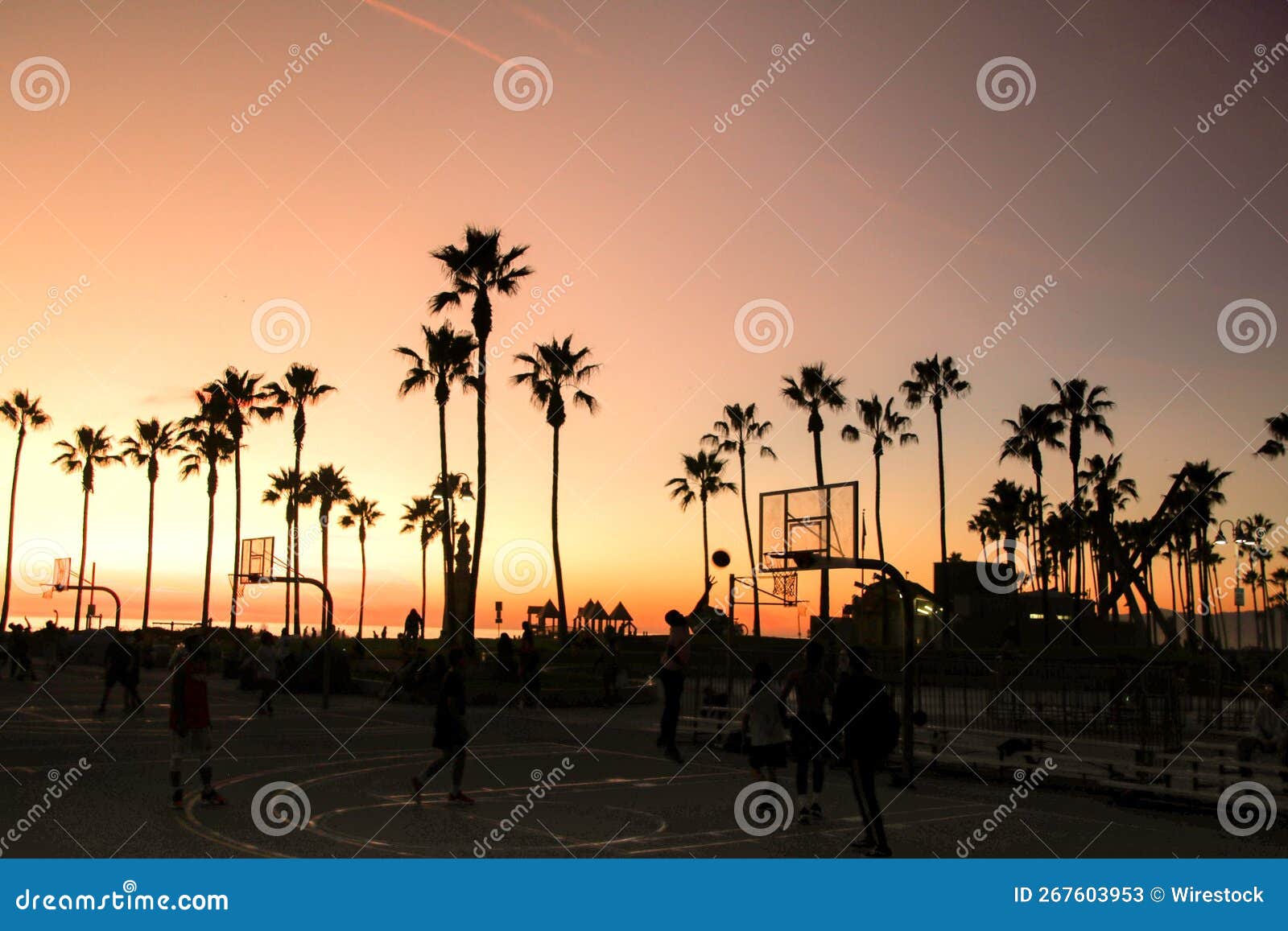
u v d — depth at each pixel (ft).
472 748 62.69
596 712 88.63
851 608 161.89
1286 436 152.25
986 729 61.87
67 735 62.03
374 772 49.32
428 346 148.36
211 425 198.49
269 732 67.62
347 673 103.91
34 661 165.99
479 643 148.36
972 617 166.30
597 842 33.30
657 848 32.53
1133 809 43.04
